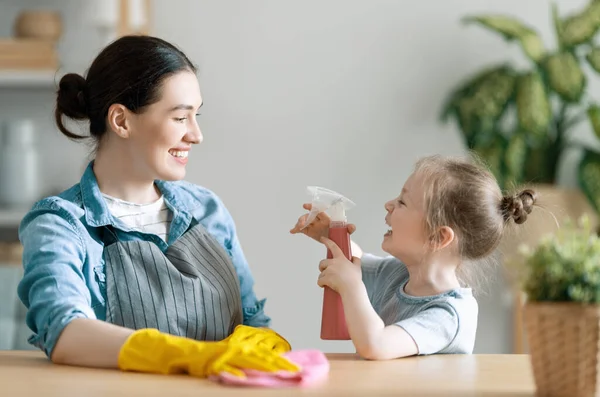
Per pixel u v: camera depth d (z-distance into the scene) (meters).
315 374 1.43
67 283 1.69
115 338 1.54
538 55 3.72
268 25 4.06
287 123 4.07
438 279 1.93
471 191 1.95
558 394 1.29
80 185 1.93
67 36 3.95
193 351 1.47
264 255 4.08
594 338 1.27
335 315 1.80
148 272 1.88
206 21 4.05
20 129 3.68
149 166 1.92
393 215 1.97
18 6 3.92
